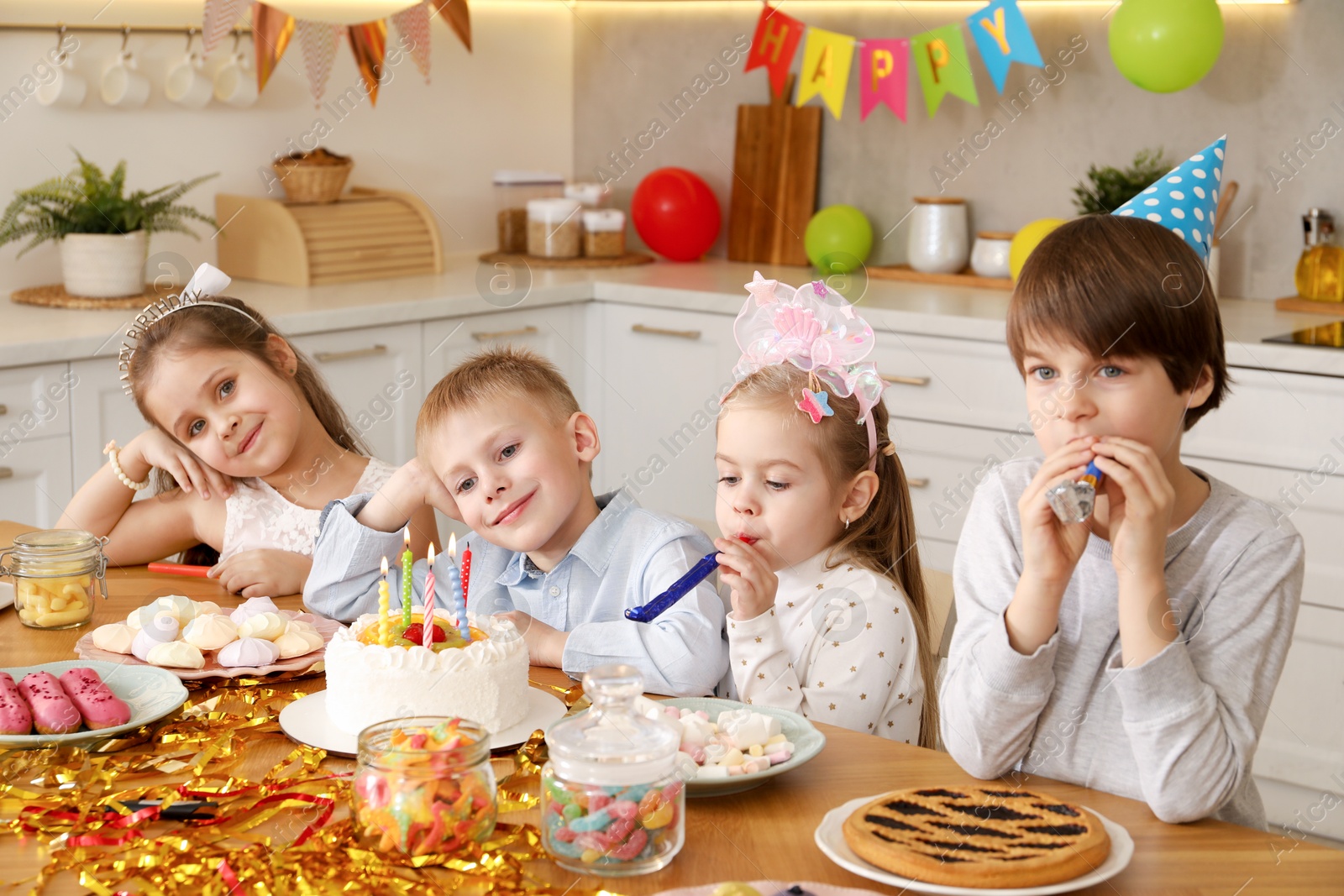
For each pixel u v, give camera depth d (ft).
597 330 10.55
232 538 5.72
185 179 10.12
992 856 2.66
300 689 3.94
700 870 2.78
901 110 9.97
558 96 12.65
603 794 2.74
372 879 2.70
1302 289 9.08
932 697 4.53
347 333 9.02
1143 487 3.17
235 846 2.88
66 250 8.91
